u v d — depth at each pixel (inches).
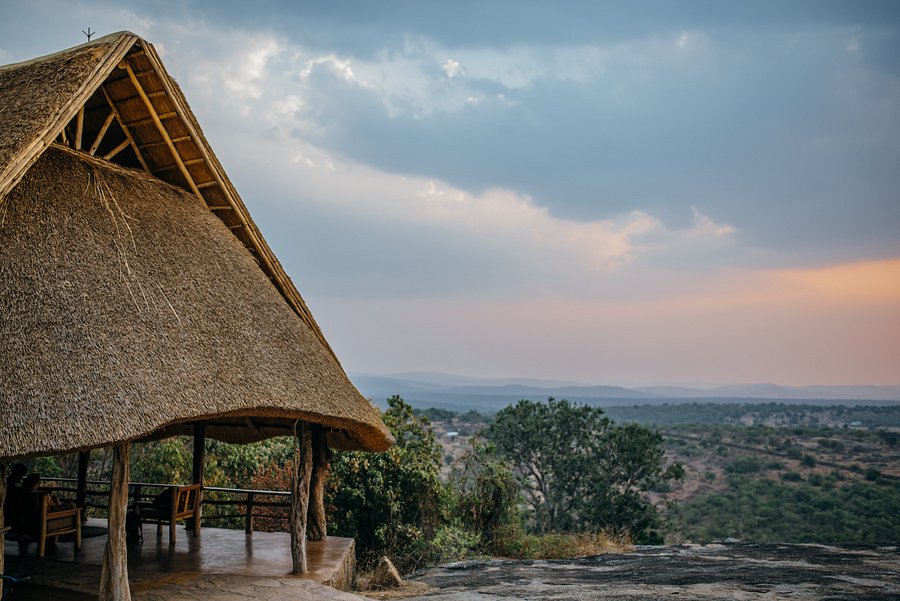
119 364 279.4
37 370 253.3
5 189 279.9
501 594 401.7
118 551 290.0
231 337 356.5
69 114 319.3
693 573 439.8
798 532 1609.3
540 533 1346.0
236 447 797.9
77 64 344.8
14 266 284.0
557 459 1421.0
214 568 385.1
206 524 713.0
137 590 329.1
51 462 781.3
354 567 481.7
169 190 438.9
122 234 351.6
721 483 2262.6
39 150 299.4
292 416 359.9
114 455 293.4
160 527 476.1
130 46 369.7
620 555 551.5
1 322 260.8
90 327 285.0
